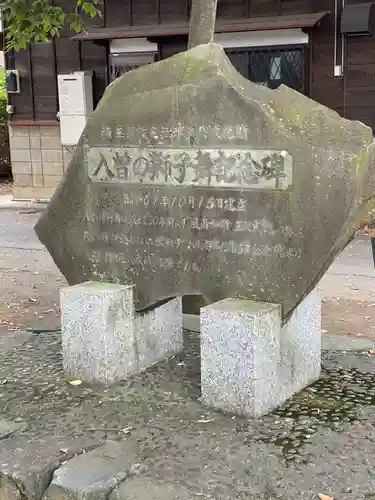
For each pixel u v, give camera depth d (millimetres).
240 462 2498
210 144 2979
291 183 2824
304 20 7625
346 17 7523
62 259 3459
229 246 3000
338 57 7820
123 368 3234
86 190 3318
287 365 3002
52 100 9820
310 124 2859
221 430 2736
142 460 2525
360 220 2883
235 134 2916
